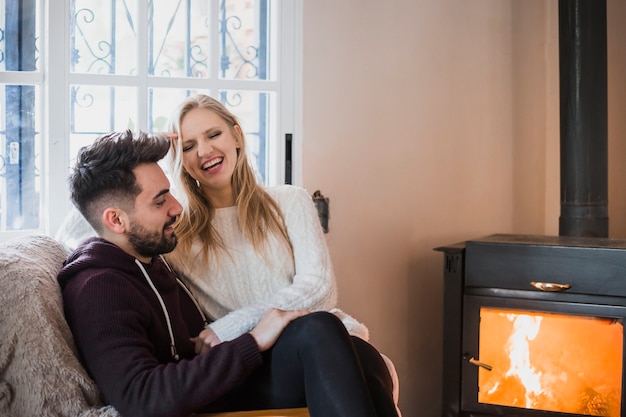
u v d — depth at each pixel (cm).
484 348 238
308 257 204
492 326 237
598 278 224
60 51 239
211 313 201
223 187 205
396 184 282
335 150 272
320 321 155
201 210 203
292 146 267
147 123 251
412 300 288
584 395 229
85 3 243
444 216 290
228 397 168
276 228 206
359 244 278
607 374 226
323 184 271
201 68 257
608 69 307
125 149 158
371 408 144
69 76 240
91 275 154
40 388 141
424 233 288
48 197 239
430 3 284
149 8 250
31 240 175
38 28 239
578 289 226
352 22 272
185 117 201
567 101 262
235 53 260
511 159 298
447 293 242
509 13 295
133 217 159
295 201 211
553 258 228
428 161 287
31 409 141
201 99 204
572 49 260
